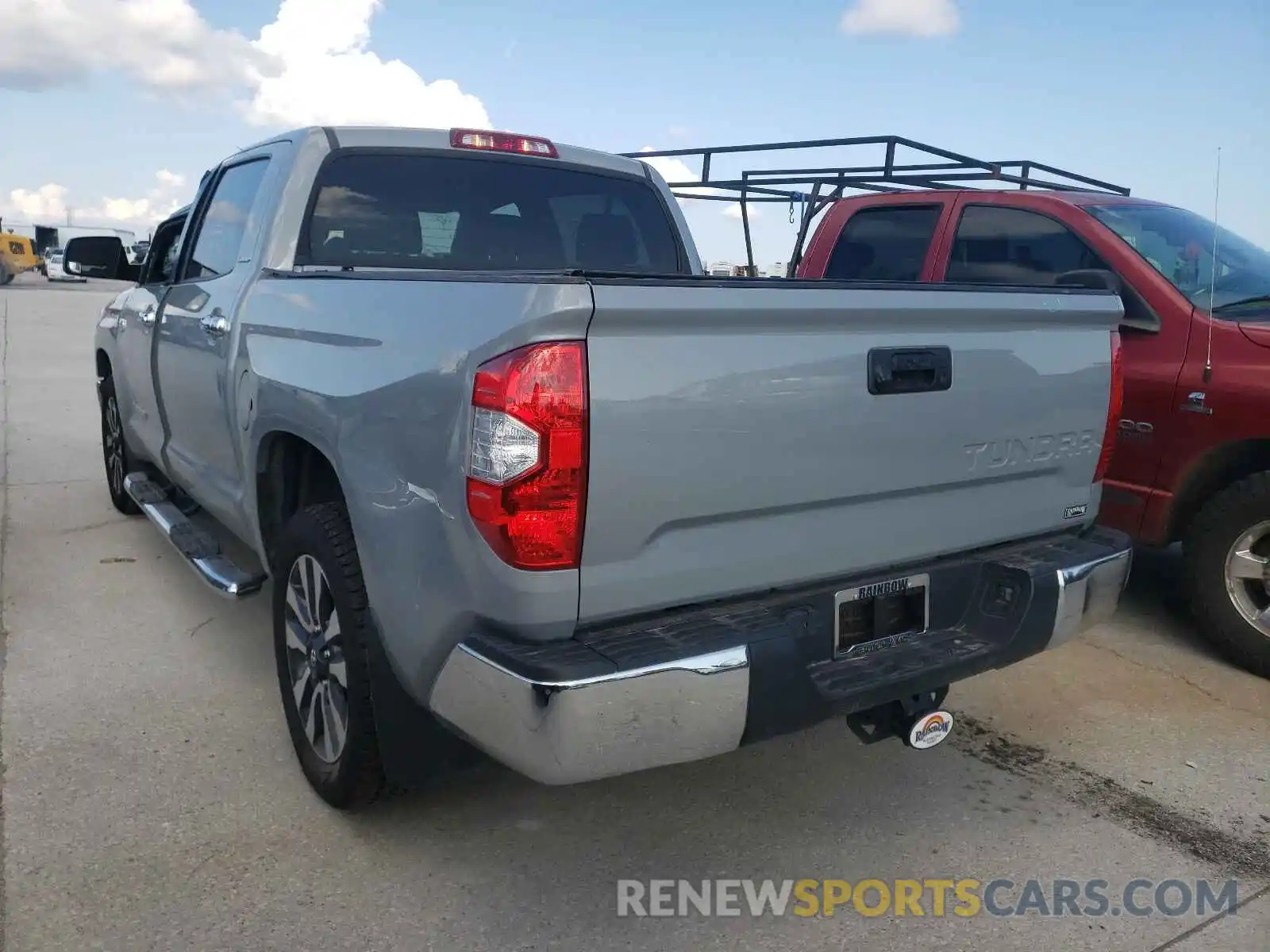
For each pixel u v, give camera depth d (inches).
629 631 91.1
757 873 110.0
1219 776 132.4
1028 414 116.2
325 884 105.9
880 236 213.3
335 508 116.3
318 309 116.6
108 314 234.1
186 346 159.9
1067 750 138.9
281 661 127.6
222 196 170.2
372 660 104.7
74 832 113.5
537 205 162.1
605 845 114.7
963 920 102.8
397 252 149.6
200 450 163.5
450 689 92.4
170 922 99.0
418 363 93.9
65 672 156.3
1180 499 168.7
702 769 132.6
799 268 227.5
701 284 88.0
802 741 140.7
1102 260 177.9
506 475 84.0
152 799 120.9
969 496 113.7
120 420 231.1
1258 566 160.6
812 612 102.0
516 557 84.9
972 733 143.9
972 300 107.3
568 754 83.7
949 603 114.7
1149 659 170.6
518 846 114.0
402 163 150.3
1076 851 115.1
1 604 185.5
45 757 130.0
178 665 159.8
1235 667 167.0
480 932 99.0
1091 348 122.5
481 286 90.7
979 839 117.5
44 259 1565.0
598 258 169.9
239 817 117.6
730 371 91.2
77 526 236.8
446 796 123.9
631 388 86.0
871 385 100.9
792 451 96.3
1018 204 192.7
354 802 114.0
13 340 668.7
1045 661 169.9
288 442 128.1
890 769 133.3
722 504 93.0
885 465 103.9
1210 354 162.4
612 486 86.2
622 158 175.8
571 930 99.8
